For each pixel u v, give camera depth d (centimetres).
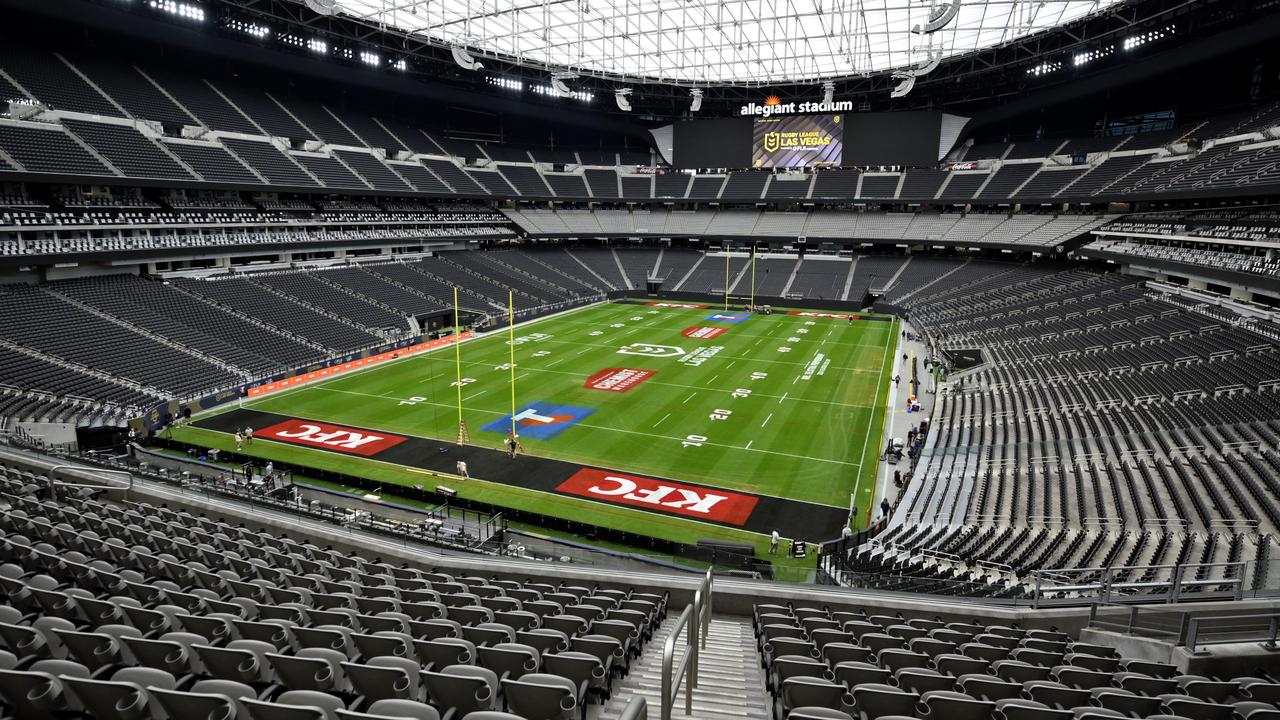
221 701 523
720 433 3366
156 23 4956
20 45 4775
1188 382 3008
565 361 4788
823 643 924
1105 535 1928
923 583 1514
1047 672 797
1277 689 745
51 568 1015
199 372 3800
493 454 3081
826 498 2677
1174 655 916
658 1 4944
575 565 1520
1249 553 1622
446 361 4759
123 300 4150
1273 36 4844
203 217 4925
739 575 1556
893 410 3725
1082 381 3500
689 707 712
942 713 625
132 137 4762
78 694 555
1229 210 4900
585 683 705
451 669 657
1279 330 3244
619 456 3073
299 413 3597
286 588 991
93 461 1973
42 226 3897
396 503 2547
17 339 3425
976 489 2522
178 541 1205
